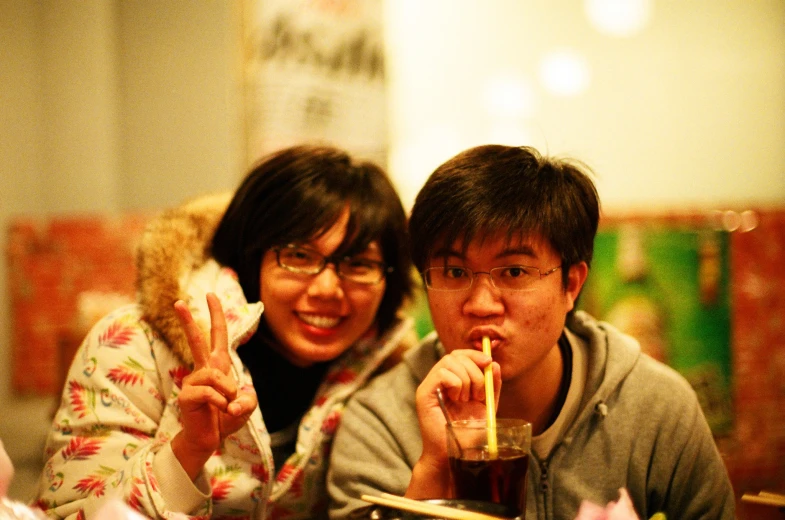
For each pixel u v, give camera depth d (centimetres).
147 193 303
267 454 130
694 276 321
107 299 286
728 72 344
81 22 299
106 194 301
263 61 293
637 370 139
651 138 339
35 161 303
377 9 304
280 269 140
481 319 118
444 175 121
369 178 148
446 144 323
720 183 345
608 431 132
